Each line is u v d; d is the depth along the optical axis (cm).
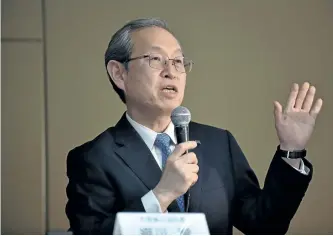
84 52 516
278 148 402
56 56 515
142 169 396
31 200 495
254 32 526
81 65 512
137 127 413
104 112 502
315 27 526
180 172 361
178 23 519
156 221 330
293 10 528
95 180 397
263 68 519
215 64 517
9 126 505
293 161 398
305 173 396
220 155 420
